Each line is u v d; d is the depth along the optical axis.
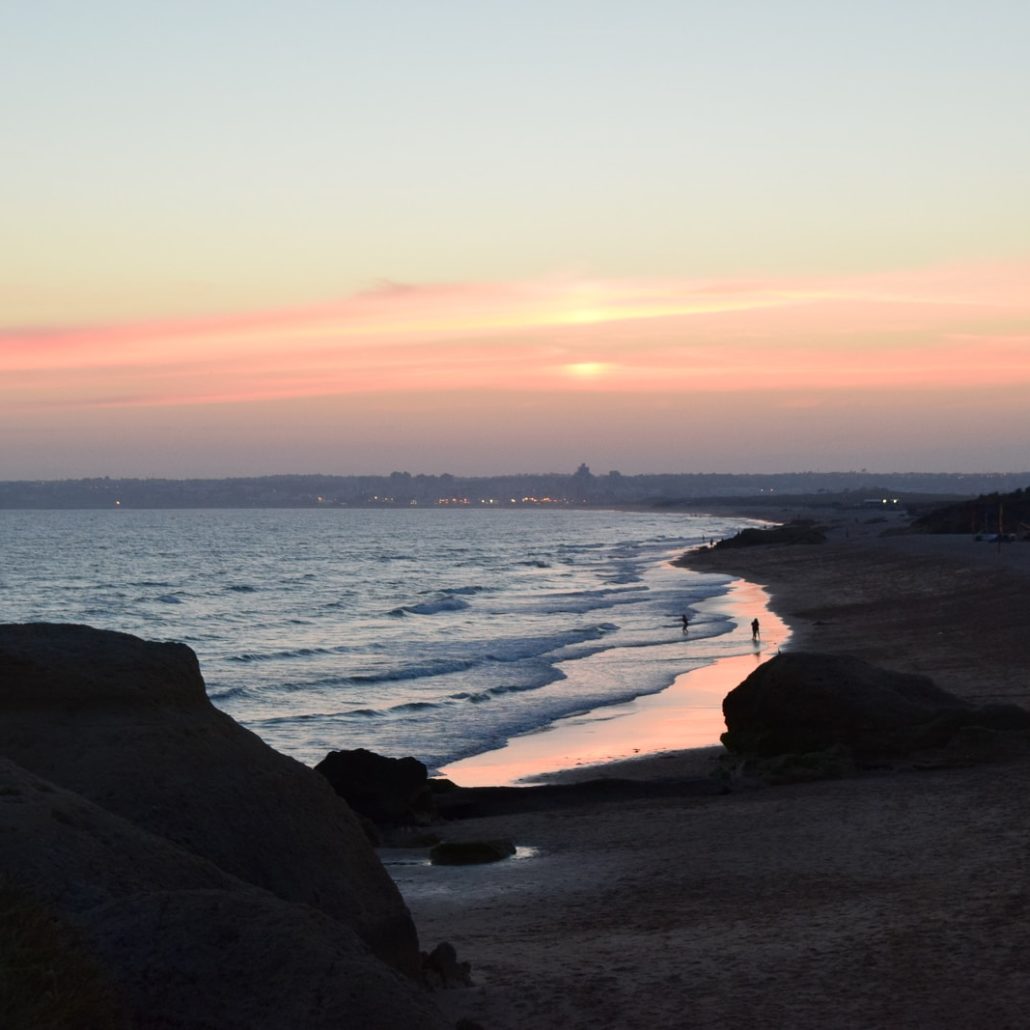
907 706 22.50
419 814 19.55
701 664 43.59
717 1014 8.66
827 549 115.19
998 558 79.00
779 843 15.09
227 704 38.28
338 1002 5.64
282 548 185.38
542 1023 8.66
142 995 5.76
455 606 78.94
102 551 171.25
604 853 15.73
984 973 9.12
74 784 8.46
